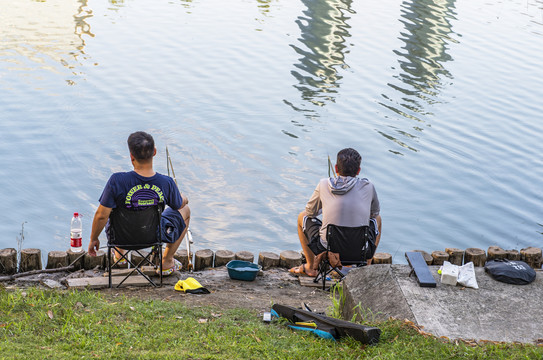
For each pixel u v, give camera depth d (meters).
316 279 7.47
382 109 18.75
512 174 15.08
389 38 25.95
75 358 4.27
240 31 26.27
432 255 8.40
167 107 18.14
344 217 6.58
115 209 6.18
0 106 17.09
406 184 14.47
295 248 11.63
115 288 6.55
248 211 12.90
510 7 32.84
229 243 11.59
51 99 17.89
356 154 6.67
